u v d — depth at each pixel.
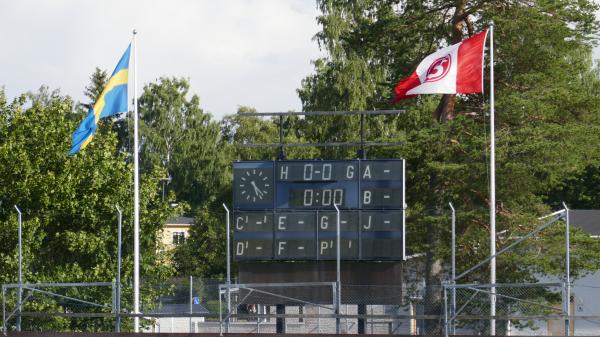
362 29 147.62
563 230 130.25
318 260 101.69
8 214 128.38
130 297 125.56
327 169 102.25
